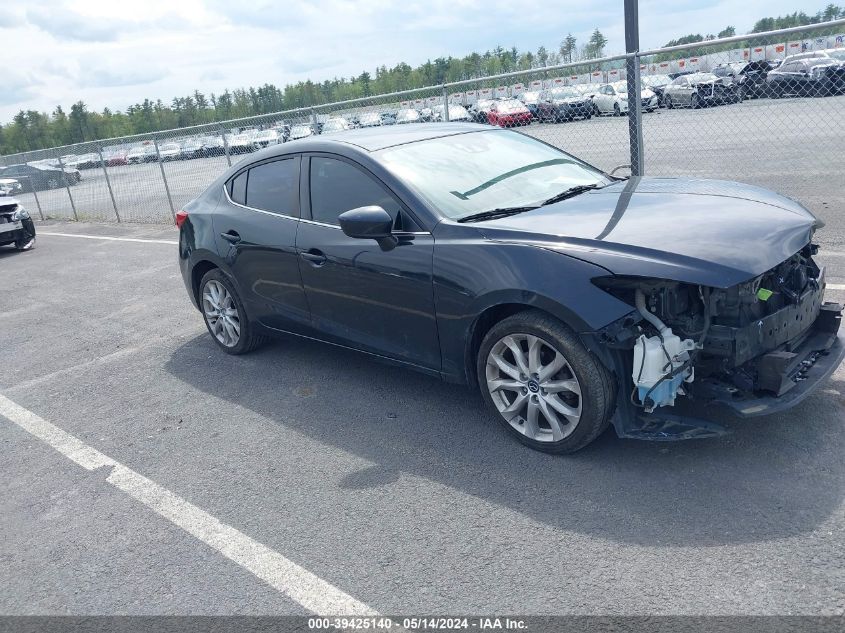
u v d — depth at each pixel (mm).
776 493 3045
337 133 4844
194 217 5562
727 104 7848
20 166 18688
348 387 4809
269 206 4902
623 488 3223
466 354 3781
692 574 2631
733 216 3518
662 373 3119
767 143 9008
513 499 3258
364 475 3648
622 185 4305
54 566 3213
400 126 4965
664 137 8336
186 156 13500
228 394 4969
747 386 3221
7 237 12703
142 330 6895
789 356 3104
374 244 4074
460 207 3938
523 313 3467
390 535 3115
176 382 5340
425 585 2764
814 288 3574
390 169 4121
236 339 5613
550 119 8758
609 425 3781
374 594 2754
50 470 4172
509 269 3422
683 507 3029
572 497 3207
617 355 3236
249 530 3293
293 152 4754
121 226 15242
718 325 3172
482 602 2631
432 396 4504
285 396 4793
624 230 3408
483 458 3656
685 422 3244
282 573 2953
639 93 7473
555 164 4625
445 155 4391
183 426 4535
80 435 4613
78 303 8391
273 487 3652
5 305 8781
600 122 8438
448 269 3672
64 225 16828
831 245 6625
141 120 137000
